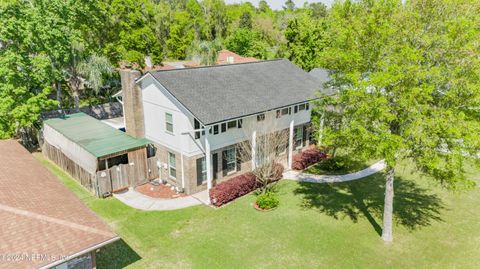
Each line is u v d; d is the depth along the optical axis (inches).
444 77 491.2
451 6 499.5
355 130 555.2
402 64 505.4
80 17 1298.0
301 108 1038.4
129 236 628.4
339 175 930.7
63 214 486.0
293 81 1067.3
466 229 658.2
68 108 1401.3
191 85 833.5
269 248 596.1
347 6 581.9
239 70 1015.0
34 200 514.0
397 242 616.1
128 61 1560.0
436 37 485.7
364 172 948.0
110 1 1493.6
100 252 578.6
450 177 522.3
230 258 567.8
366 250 592.1
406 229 660.1
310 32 1720.0
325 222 685.3
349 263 557.3
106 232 458.3
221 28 3629.4
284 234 640.4
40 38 1027.3
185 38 3038.9
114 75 1491.1
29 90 1044.5
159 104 828.0
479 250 589.6
